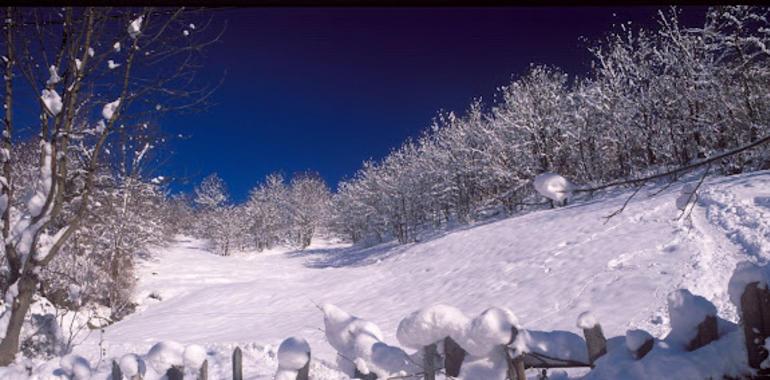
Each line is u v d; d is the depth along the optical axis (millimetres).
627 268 13727
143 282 33156
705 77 23859
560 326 11266
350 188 57375
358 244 56000
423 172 44562
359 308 19359
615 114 27359
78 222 6957
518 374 2570
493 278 17906
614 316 10844
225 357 10016
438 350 2820
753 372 2150
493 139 33094
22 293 6789
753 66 21766
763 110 22016
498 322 2574
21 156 7906
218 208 63938
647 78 26281
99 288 20859
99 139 6629
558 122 30047
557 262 16812
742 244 12680
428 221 47594
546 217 24875
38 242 6973
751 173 19484
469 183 38062
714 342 2340
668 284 11594
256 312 21781
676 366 2219
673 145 25016
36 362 6980
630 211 19391
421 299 18547
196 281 34562
